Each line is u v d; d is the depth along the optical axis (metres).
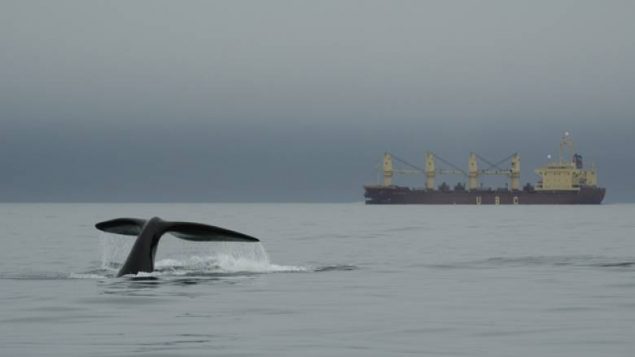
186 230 52.09
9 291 49.47
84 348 32.06
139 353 31.06
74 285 52.16
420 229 156.50
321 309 42.50
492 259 78.50
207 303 44.16
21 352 31.28
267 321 38.59
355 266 69.06
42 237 121.31
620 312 41.44
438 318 39.66
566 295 48.59
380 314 40.94
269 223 193.12
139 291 48.50
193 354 30.94
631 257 80.94
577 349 31.80
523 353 31.12
